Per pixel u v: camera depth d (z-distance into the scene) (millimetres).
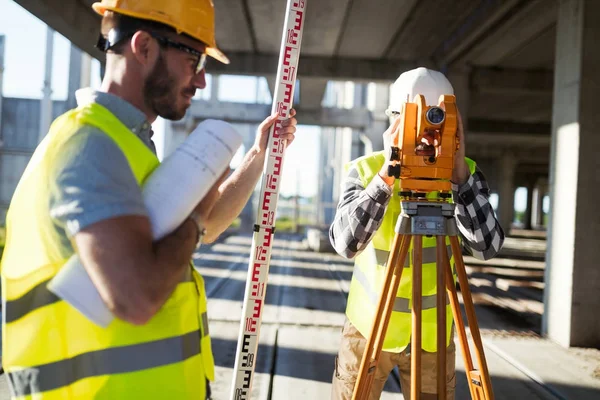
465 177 1793
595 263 4863
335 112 20641
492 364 4324
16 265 1083
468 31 8680
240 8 8812
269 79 13000
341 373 1996
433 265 1961
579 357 4527
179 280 1061
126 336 1063
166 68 1189
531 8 7449
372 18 9039
